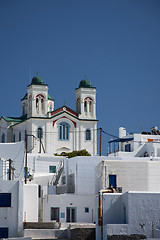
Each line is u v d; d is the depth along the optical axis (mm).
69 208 194125
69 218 193875
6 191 185250
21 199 185500
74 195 195250
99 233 149375
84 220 193375
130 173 189625
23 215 190250
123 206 149250
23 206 188125
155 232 142875
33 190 194125
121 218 149875
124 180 188750
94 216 193625
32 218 192250
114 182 188000
